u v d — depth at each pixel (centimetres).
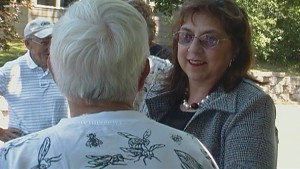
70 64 139
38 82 344
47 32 336
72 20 142
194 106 229
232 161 194
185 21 223
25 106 344
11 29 944
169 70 246
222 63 218
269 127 200
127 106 146
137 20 145
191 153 146
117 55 139
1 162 136
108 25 141
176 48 238
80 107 144
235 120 201
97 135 138
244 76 220
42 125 344
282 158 633
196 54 219
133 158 136
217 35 216
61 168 133
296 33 1314
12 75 345
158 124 148
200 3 216
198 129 210
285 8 1302
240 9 222
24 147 137
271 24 1255
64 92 143
